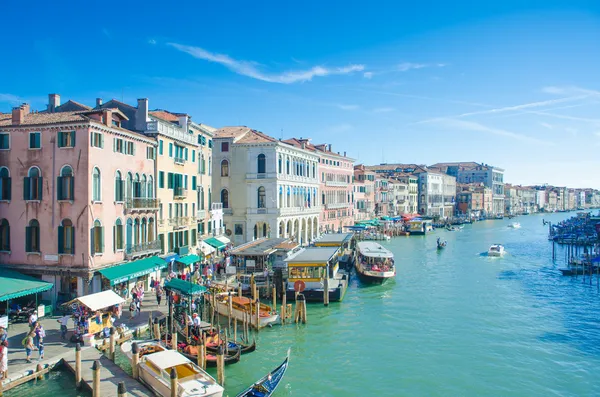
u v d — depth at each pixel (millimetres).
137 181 28844
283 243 40938
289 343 23969
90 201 24375
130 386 16938
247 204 49562
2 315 22484
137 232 28766
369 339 24641
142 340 20797
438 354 22562
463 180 164250
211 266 37312
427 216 111500
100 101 32438
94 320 21016
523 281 40000
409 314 29375
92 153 24547
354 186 84062
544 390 18859
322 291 31781
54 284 24703
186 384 16312
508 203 175250
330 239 48656
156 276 31250
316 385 19188
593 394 18516
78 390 17047
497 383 19453
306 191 58750
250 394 17031
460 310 30359
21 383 17250
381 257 39750
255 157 49500
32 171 24953
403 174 120438
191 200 37250
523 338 24797
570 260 47938
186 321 22547
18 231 25094
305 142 63281
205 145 40812
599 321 27797
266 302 31438
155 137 31031
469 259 53906
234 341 22750
